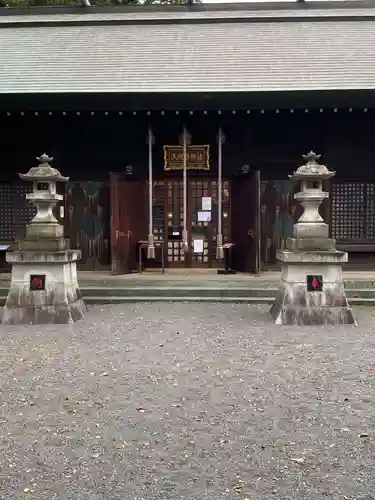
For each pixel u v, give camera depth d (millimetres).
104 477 3416
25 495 3207
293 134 13352
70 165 13594
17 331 7734
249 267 12602
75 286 8984
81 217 13594
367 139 13258
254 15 16938
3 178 13578
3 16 17922
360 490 3242
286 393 4961
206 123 13352
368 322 8273
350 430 4125
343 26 15867
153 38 15586
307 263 8102
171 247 13945
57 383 5293
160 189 13820
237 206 13180
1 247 13086
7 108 12352
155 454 3734
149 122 13109
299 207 13312
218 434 4059
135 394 4953
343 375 5512
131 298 10156
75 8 17969
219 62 13867
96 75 13320
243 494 3199
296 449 3799
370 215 13344
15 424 4270
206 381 5328
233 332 7555
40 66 13977
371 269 13375
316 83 12469
